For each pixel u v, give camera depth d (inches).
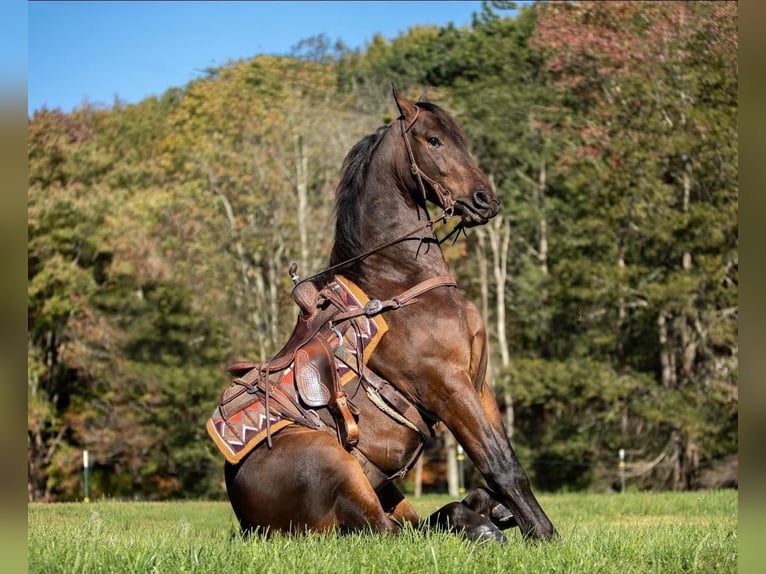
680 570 183.8
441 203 245.9
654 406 1029.8
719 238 994.7
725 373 986.7
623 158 1079.0
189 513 461.4
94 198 1179.9
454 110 1248.2
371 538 206.7
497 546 201.3
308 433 231.5
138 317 1176.2
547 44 1218.0
